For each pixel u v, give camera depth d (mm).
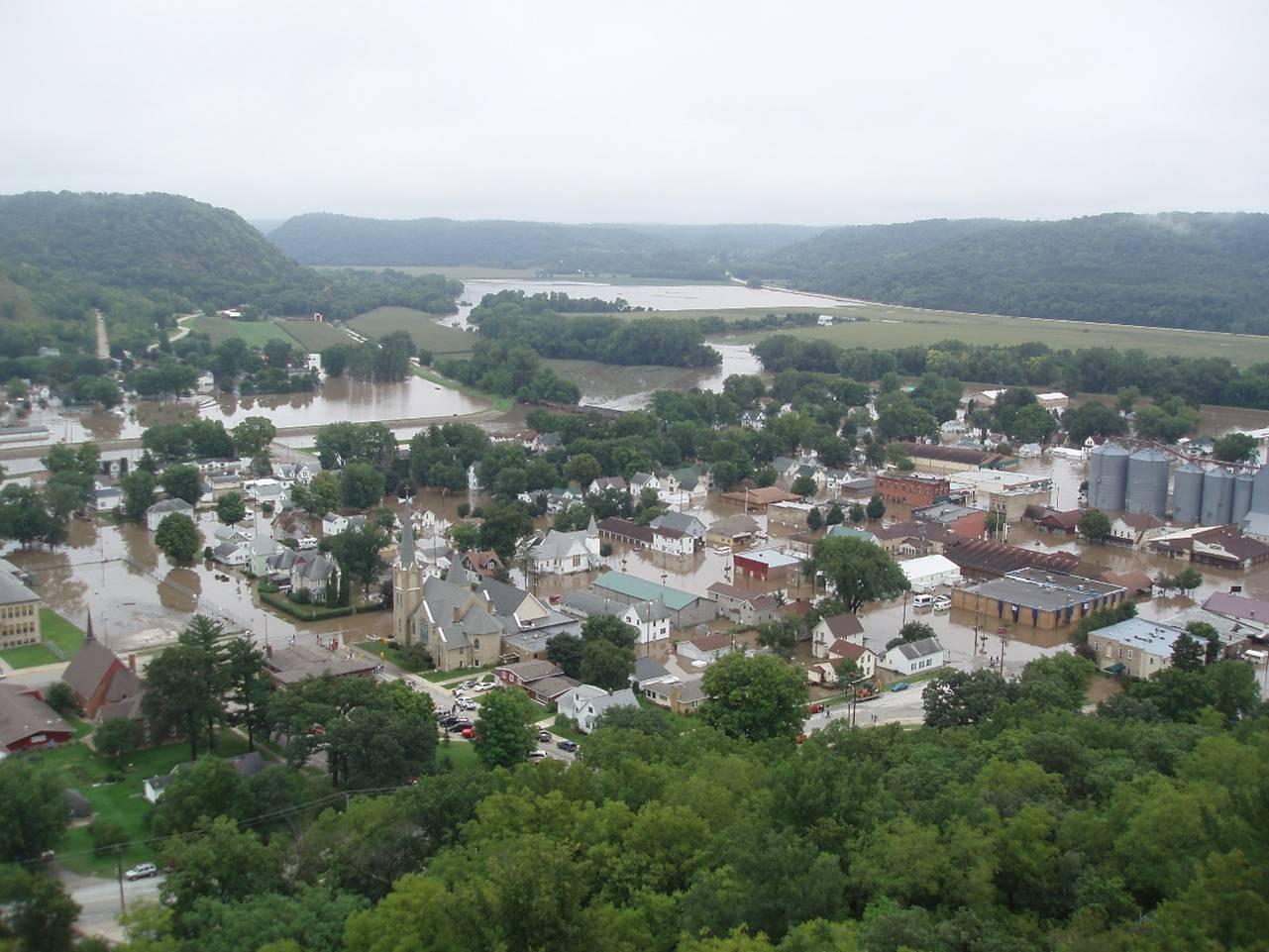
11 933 112688
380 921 101562
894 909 97562
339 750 158250
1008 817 116438
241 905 111688
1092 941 88062
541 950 94875
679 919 103688
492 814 124375
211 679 178625
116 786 166625
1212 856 89250
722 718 182750
